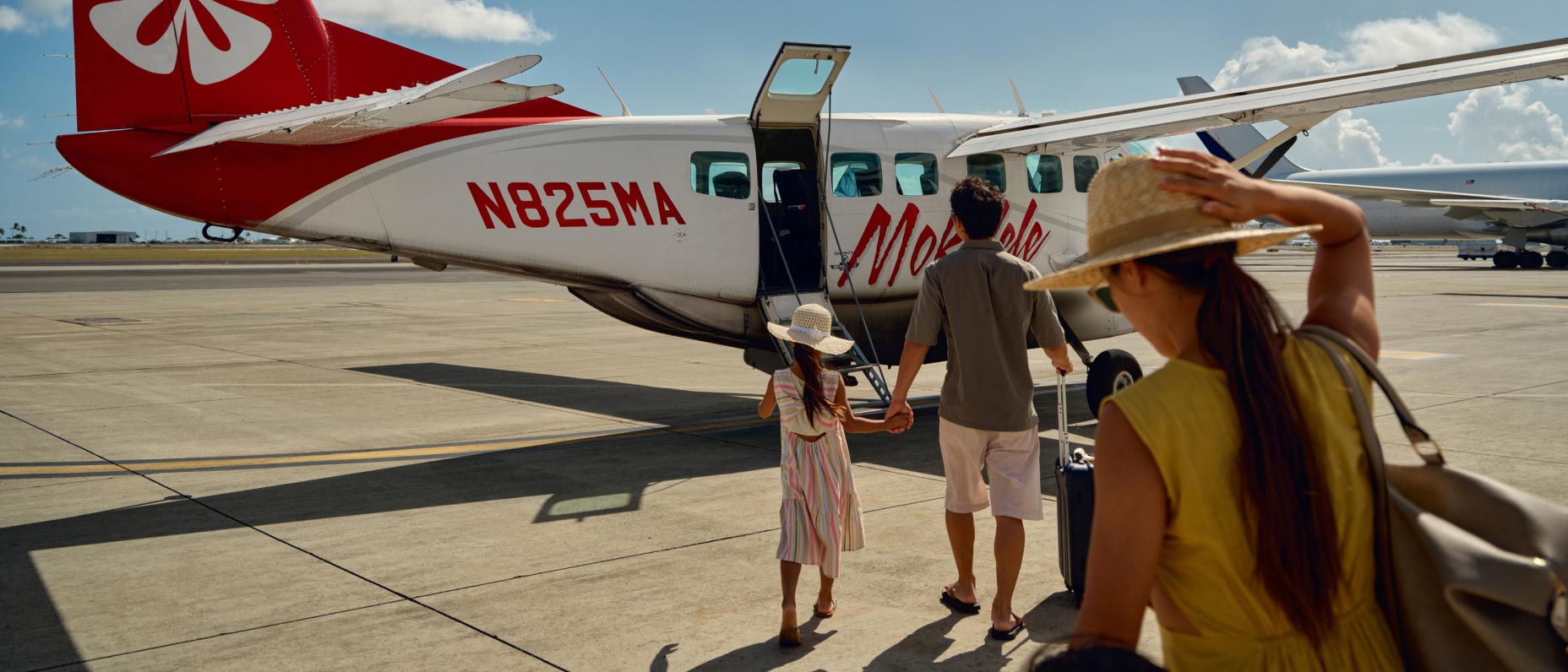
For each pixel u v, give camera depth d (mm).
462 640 4152
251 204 8273
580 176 8875
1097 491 1304
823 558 4203
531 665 3889
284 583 4898
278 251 120812
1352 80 8555
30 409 10234
